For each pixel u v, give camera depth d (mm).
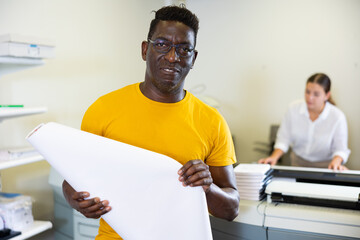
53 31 2826
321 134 3141
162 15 1137
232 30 4500
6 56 1969
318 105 2994
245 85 4516
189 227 1092
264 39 4371
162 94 1207
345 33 4023
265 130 4488
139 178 1081
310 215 1578
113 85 3486
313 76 2984
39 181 2785
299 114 3195
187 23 1131
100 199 1084
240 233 1747
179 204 1086
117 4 3473
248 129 4562
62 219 2473
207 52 4645
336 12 4031
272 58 4363
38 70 2721
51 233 2791
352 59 4027
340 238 1533
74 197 1082
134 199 1090
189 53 1139
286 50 4293
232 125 4625
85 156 1083
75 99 3066
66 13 2934
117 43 3506
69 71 2994
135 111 1205
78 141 1088
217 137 1260
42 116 2775
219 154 1280
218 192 1186
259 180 1779
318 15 4109
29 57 2074
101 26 3301
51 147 1090
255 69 4453
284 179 2049
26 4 2605
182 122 1211
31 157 2098
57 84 2893
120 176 1082
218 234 1821
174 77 1137
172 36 1107
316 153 3242
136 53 3781
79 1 3047
